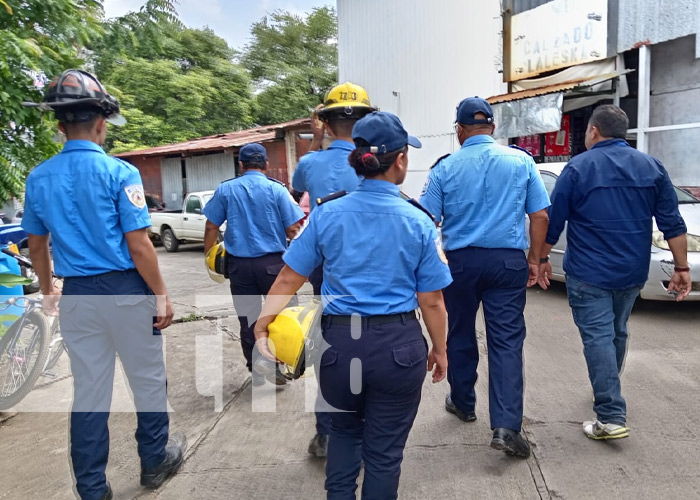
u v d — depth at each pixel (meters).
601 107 3.11
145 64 22.59
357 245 2.02
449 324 3.22
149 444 2.76
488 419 3.41
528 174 2.97
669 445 3.01
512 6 10.61
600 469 2.81
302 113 28.39
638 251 2.96
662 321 5.23
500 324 2.99
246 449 3.15
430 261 2.06
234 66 26.56
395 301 2.05
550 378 4.01
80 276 2.48
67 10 4.09
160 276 2.62
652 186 2.94
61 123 2.51
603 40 9.05
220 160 15.99
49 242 2.94
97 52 4.66
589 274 3.00
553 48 9.90
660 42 8.30
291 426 3.41
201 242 13.16
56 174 2.47
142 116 21.86
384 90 15.57
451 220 3.02
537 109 9.02
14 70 3.71
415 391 2.09
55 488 2.81
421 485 2.72
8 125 3.97
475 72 12.95
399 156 2.05
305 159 3.12
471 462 2.92
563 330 5.16
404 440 2.14
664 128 8.34
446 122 13.85
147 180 18.72
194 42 25.64
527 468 2.84
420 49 14.33
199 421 3.53
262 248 3.83
